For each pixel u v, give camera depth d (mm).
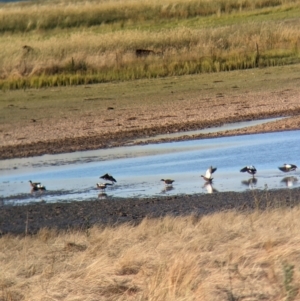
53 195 14656
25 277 8352
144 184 15062
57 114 23641
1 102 26047
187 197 13820
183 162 16938
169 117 22531
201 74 29641
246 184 14602
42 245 10203
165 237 9703
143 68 30219
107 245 9641
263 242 8805
